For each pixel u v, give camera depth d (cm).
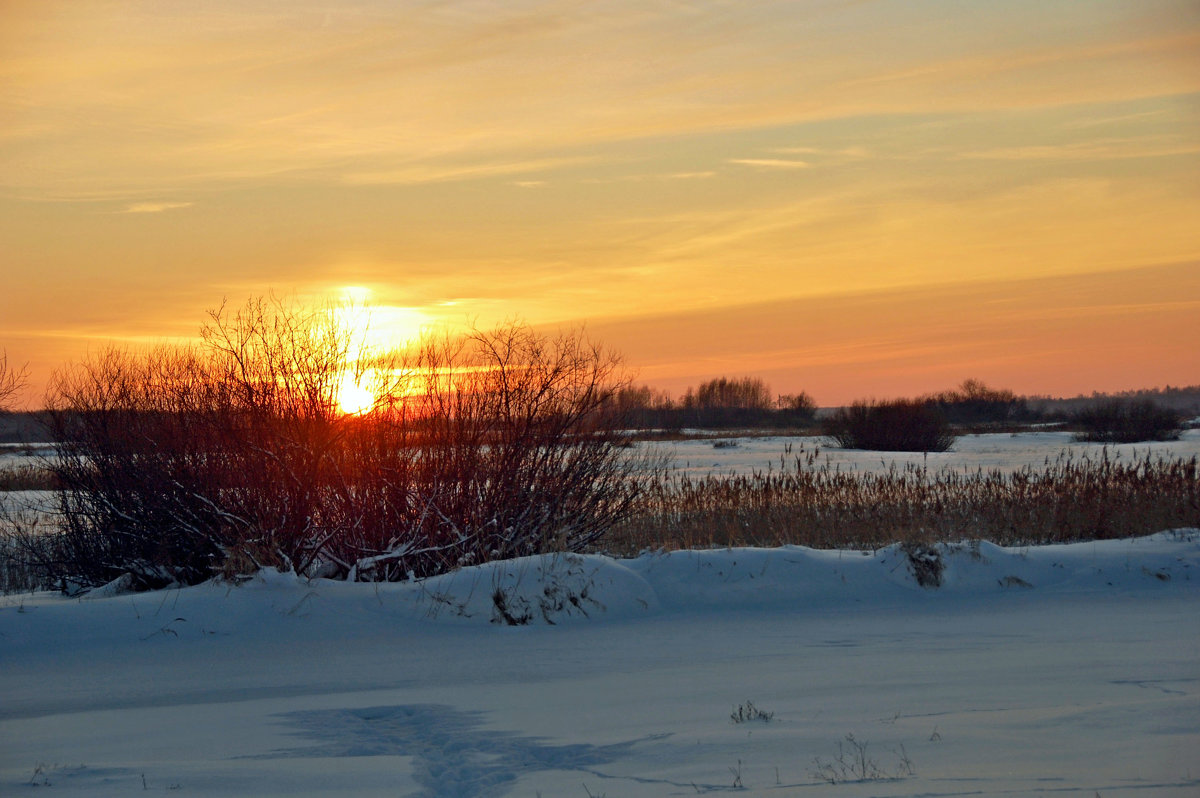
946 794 415
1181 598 1111
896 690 676
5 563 1580
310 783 494
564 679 792
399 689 774
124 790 486
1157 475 1931
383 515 1306
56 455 1429
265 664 895
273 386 1272
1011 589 1191
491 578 1123
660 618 1089
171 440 1310
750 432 7525
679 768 498
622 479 1487
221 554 1319
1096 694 624
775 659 841
